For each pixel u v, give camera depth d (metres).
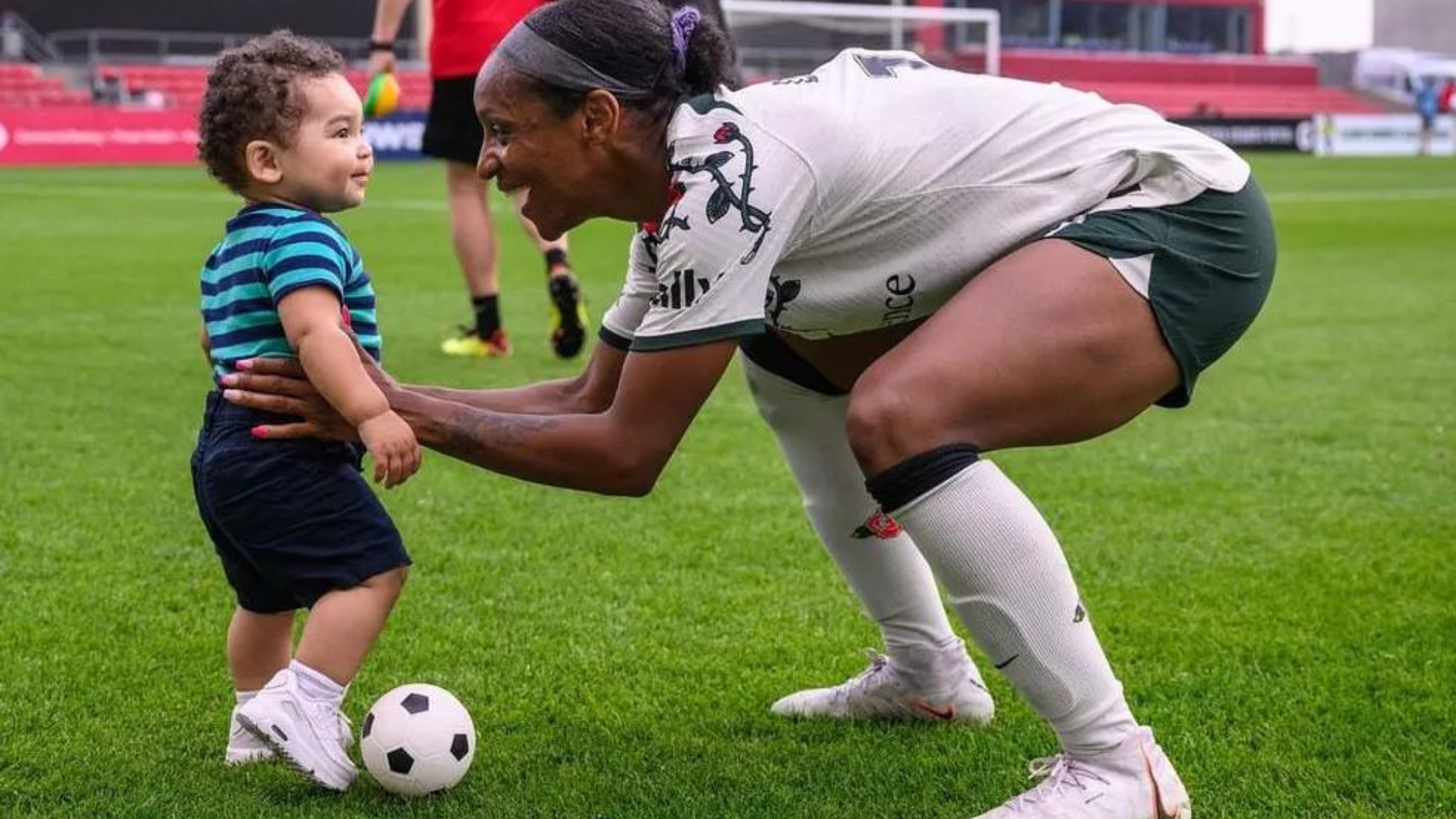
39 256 12.56
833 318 2.56
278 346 2.74
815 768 2.83
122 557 4.18
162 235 14.56
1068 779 2.43
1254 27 48.78
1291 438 5.84
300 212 2.79
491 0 6.89
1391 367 7.43
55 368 7.17
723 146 2.36
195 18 40.38
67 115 29.50
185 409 6.24
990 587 2.35
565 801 2.66
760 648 3.51
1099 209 2.48
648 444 2.44
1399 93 46.50
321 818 2.58
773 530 4.52
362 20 41.66
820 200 2.40
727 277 2.34
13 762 2.81
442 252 13.16
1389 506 4.79
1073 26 45.78
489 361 7.33
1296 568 4.10
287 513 2.70
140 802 2.63
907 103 2.51
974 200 2.47
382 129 31.34
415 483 5.05
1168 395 2.52
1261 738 2.92
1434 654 3.39
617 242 14.59
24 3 38.56
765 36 29.20
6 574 4.00
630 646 3.51
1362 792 2.68
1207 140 2.59
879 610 3.01
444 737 2.64
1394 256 13.01
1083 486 5.07
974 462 2.34
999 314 2.36
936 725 3.06
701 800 2.66
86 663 3.35
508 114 2.44
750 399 6.70
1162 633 3.56
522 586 3.97
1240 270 2.49
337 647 2.69
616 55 2.40
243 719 2.62
